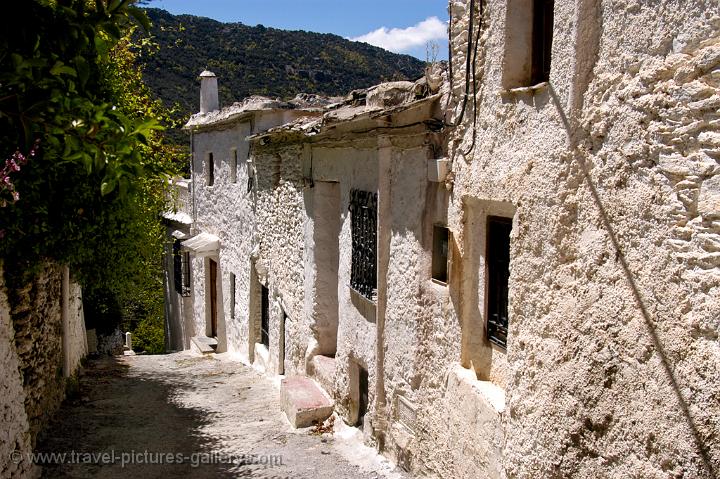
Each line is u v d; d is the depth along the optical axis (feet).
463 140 17.11
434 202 18.72
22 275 22.06
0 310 19.12
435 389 18.88
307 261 30.53
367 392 25.04
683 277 9.84
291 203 33.09
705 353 9.39
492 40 15.58
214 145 49.19
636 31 10.98
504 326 16.14
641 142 10.76
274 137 34.09
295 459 22.56
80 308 38.19
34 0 13.26
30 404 22.45
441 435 18.40
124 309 59.31
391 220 21.31
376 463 21.75
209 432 26.43
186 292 57.06
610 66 11.65
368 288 23.31
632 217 10.96
